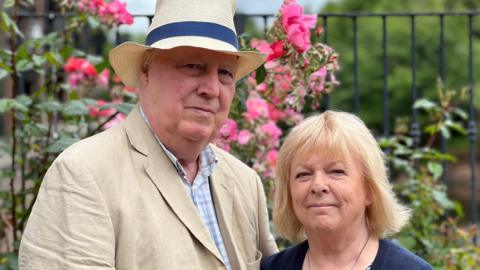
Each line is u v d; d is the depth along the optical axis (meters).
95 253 2.08
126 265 2.14
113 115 3.44
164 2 2.33
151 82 2.31
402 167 4.55
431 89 13.16
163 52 2.26
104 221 2.12
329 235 2.34
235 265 2.42
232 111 3.46
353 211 2.31
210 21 2.28
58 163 2.16
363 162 2.33
